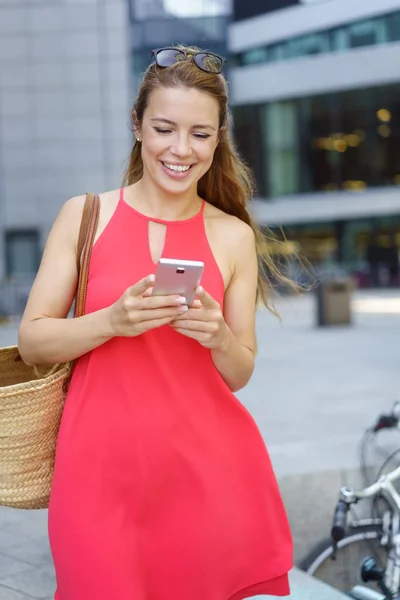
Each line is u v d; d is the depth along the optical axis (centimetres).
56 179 3450
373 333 1540
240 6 3609
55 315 209
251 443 213
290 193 3578
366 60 3369
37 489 213
